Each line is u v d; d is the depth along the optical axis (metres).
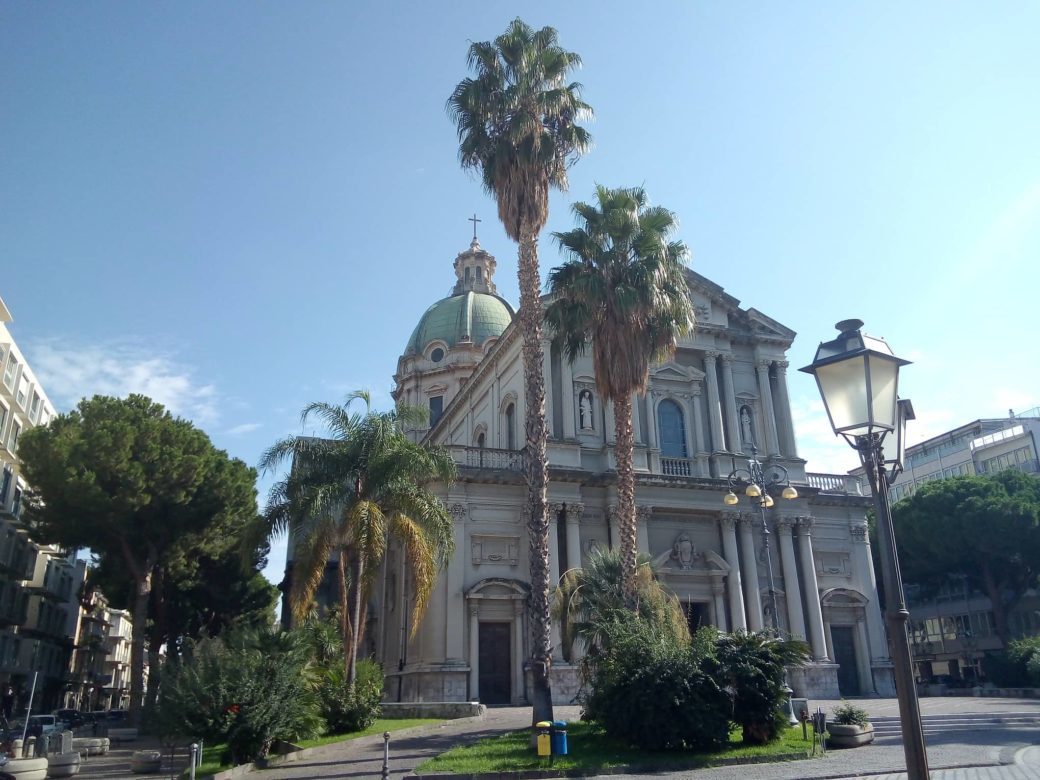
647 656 21.05
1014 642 46.81
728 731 20.47
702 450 43.22
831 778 16.84
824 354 9.28
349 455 28.77
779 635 23.72
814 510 45.22
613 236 28.02
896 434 9.53
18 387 56.59
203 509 39.84
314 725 22.98
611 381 27.14
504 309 71.25
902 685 8.12
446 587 37.12
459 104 28.20
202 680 21.06
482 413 50.91
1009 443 72.81
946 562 55.69
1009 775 16.33
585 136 28.38
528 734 22.77
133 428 38.56
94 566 52.38
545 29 28.66
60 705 72.06
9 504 54.06
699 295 46.59
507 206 27.38
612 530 39.97
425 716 29.86
